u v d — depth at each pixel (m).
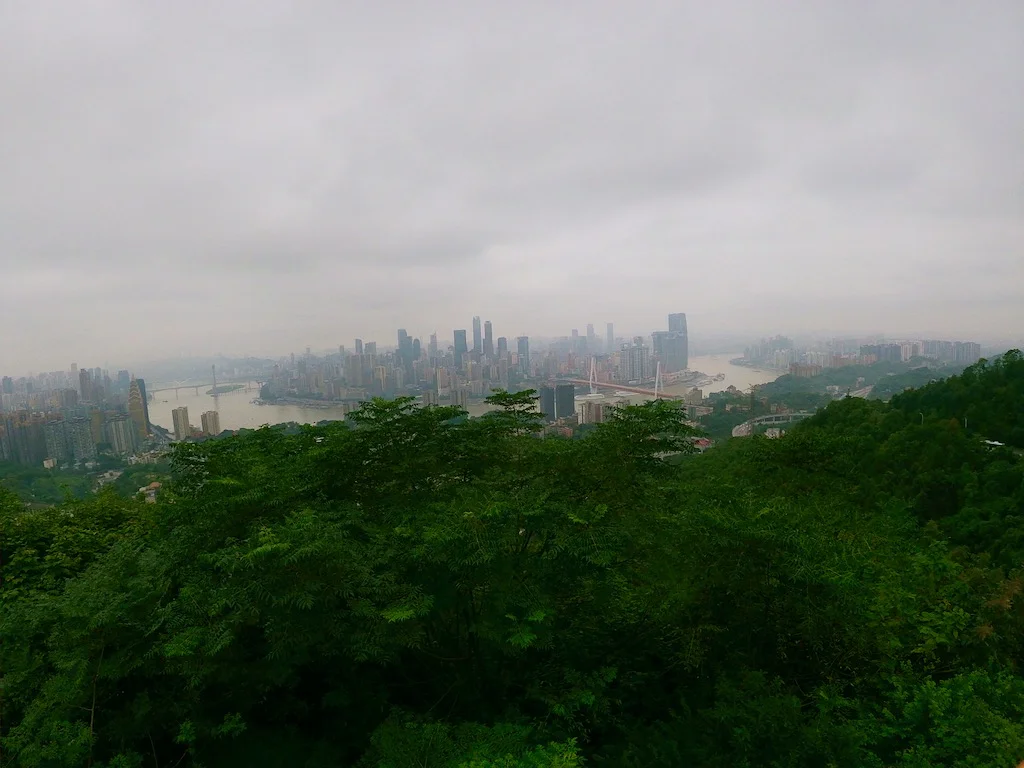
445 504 4.91
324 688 5.33
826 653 5.20
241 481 4.61
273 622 3.88
